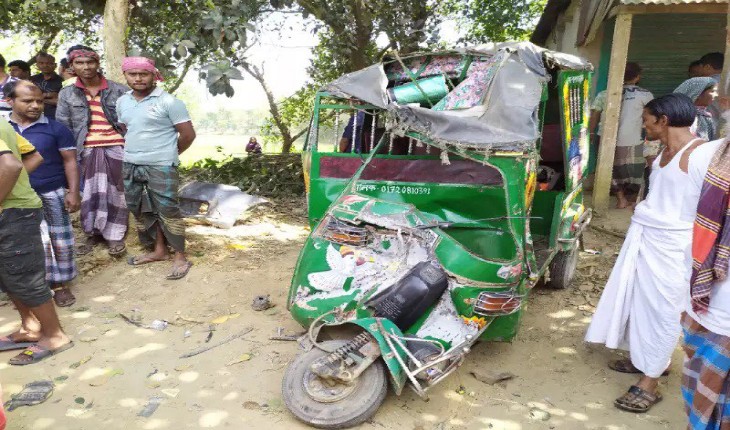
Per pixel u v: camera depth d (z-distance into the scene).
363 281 3.53
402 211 3.78
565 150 4.64
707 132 5.46
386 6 9.55
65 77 6.95
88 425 3.21
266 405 3.40
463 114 3.80
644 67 9.05
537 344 4.26
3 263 3.67
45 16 9.38
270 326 4.42
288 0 5.85
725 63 3.47
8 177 3.27
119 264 5.62
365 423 3.21
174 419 3.27
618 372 3.88
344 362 3.09
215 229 6.89
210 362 3.89
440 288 3.41
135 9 6.86
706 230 2.25
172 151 5.25
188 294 5.00
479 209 3.93
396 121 3.91
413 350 3.19
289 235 6.79
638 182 7.99
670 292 3.27
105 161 5.61
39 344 4.00
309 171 4.40
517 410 3.42
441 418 3.31
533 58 4.11
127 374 3.74
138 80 5.05
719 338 2.29
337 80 4.38
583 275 5.67
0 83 5.91
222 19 4.95
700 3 6.87
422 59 4.68
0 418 2.68
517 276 3.52
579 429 3.25
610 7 7.29
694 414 2.42
